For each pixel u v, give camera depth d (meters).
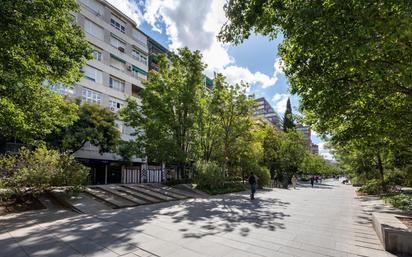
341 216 9.80
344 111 7.27
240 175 32.91
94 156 27.27
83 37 10.64
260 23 5.86
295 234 6.80
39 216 8.88
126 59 33.19
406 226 6.00
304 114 10.31
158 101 21.12
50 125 11.93
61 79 10.54
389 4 3.79
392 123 7.52
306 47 5.04
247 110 24.06
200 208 11.32
